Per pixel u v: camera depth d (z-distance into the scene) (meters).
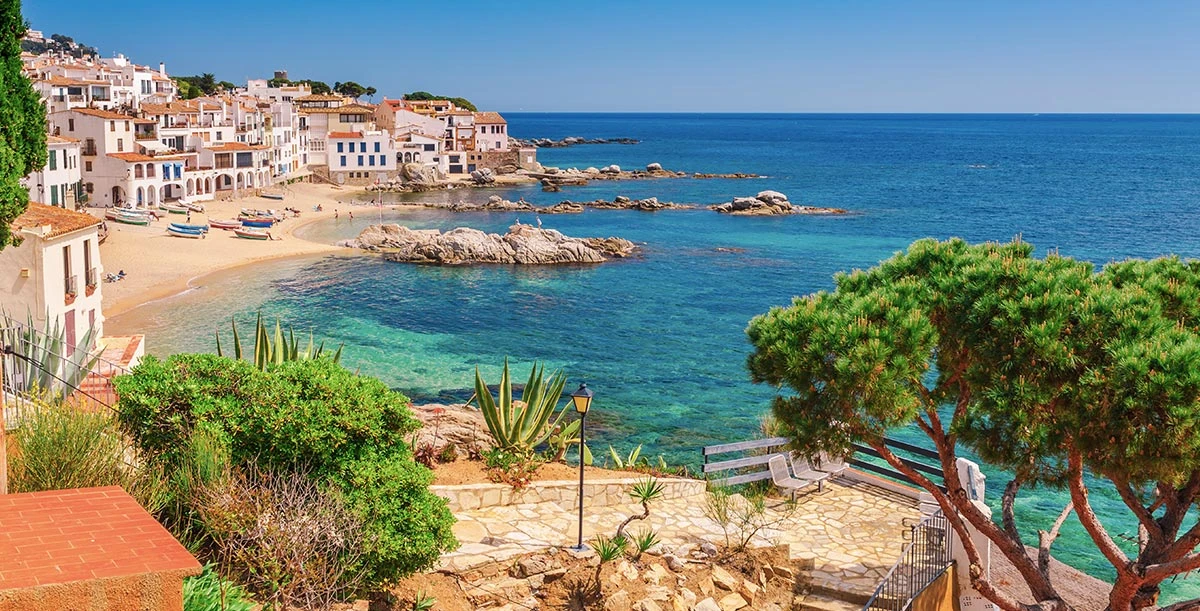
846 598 17.52
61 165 91.31
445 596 16.05
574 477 22.09
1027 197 169.12
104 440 14.51
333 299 74.25
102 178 115.31
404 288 79.81
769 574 18.05
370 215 134.50
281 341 24.91
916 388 16.67
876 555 19.23
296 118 170.88
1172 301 16.91
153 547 8.55
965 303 16.27
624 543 17.86
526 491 20.52
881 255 103.06
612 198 162.38
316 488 14.73
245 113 150.38
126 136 120.19
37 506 9.52
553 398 24.11
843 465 23.56
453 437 24.11
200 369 16.16
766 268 93.69
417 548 15.15
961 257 17.30
